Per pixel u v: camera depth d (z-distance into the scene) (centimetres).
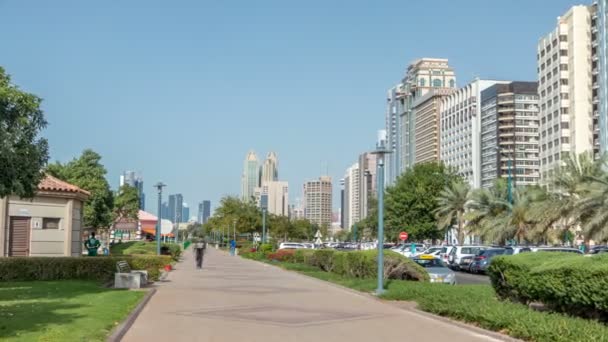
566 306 1302
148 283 2592
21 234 2941
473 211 6147
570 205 4662
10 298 1764
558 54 12662
